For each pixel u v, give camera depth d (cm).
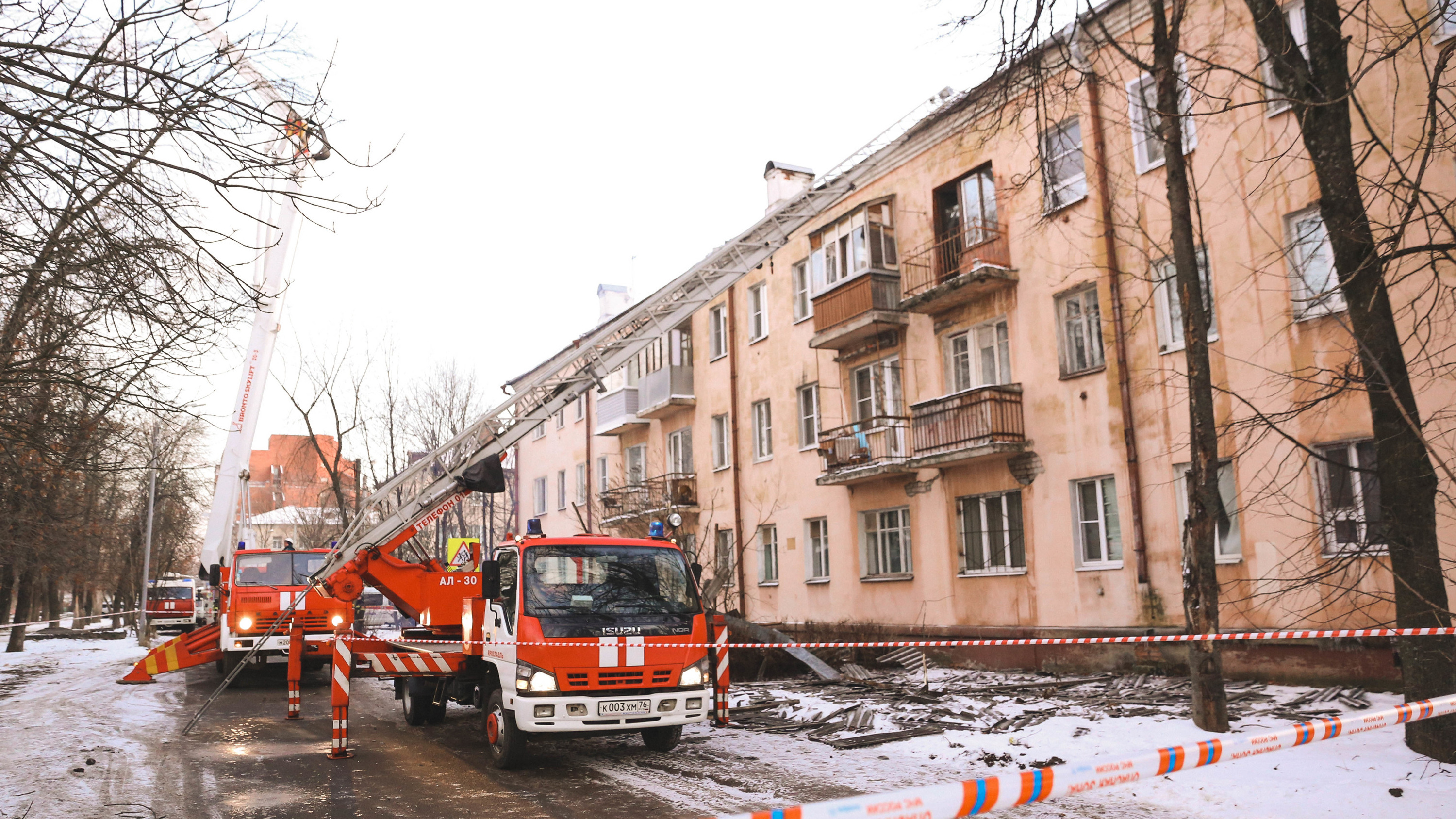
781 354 2361
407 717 1153
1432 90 688
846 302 2011
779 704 1236
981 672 1612
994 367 1770
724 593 2400
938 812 258
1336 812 613
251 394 1742
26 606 3412
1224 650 1311
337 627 1101
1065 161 1628
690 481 2662
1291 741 345
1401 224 709
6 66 547
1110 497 1535
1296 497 1248
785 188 2512
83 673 2117
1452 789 633
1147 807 665
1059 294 1627
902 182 1994
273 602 1589
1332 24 762
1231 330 1351
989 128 1084
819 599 2178
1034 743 899
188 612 3600
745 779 796
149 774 845
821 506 2189
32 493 1243
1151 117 1066
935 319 1888
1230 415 1342
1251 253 1327
